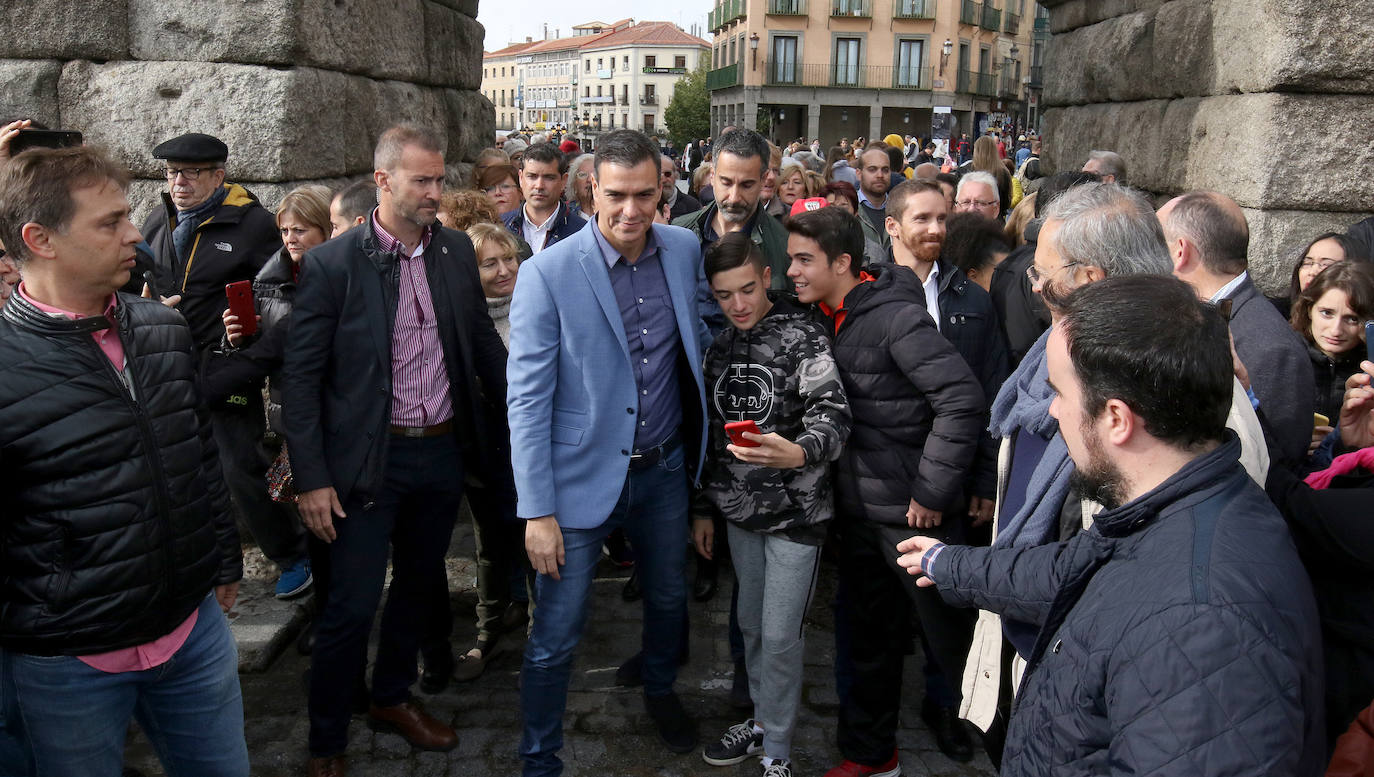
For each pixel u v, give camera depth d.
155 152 3.85
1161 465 1.42
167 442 2.06
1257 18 4.39
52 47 4.50
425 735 3.21
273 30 4.46
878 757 3.01
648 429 2.92
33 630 1.94
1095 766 1.36
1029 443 2.19
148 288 3.13
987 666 2.22
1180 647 1.24
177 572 2.08
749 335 2.97
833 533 3.12
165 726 2.24
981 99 51.47
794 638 2.94
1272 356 2.37
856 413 2.89
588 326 2.78
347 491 2.90
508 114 133.75
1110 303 1.44
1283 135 4.32
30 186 1.89
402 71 5.77
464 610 4.19
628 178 2.65
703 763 3.17
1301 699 1.24
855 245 2.91
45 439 1.89
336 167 4.90
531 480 2.75
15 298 1.94
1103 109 6.27
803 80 48.19
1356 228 3.88
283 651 3.79
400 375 3.00
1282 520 1.39
